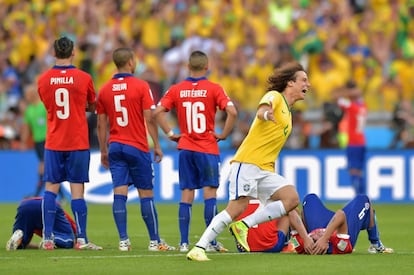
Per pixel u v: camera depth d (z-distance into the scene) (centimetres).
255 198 3478
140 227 5275
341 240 3550
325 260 3359
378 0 9056
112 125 3947
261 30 8744
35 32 8981
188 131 3909
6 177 7494
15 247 3850
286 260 3359
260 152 3422
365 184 7256
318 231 3609
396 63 8238
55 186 3919
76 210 3916
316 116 7688
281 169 7288
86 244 3919
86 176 3944
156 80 7719
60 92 3903
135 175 3934
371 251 3697
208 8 8975
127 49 3941
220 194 7138
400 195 7212
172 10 9056
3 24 9075
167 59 8544
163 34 8894
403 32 8738
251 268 3133
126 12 9112
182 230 3900
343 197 7206
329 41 8425
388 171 7231
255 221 3519
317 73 8169
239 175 3419
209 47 8494
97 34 8838
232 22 8775
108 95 3931
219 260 3372
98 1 9144
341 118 7394
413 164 7188
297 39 8475
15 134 7756
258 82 8056
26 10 9188
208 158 3888
